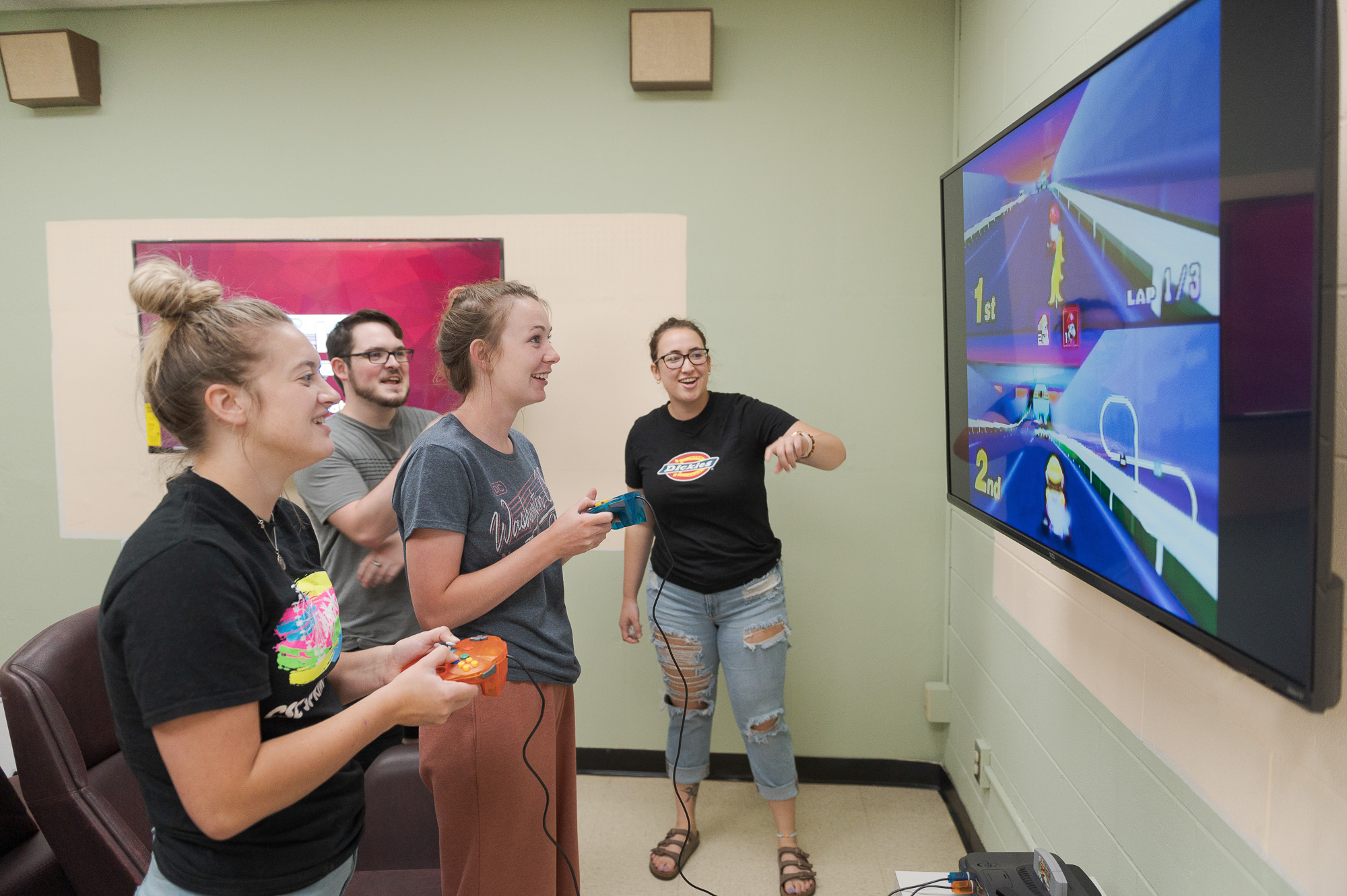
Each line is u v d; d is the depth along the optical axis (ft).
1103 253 3.17
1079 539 3.50
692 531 6.39
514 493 4.42
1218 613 2.53
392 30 7.75
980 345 4.71
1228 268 2.38
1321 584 2.11
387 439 6.89
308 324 7.99
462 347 4.25
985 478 4.74
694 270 7.73
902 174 7.48
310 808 3.00
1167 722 3.58
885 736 8.03
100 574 8.39
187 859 2.78
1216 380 2.47
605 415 7.91
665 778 8.18
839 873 6.55
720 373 7.80
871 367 7.67
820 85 7.48
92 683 4.30
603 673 8.16
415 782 4.91
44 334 8.23
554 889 4.31
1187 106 2.56
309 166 7.93
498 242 7.82
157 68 7.95
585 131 7.71
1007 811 5.95
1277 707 2.78
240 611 2.60
